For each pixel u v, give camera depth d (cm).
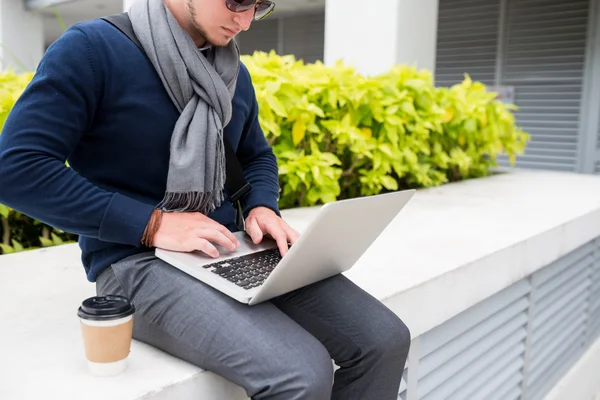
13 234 250
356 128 322
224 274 121
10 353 125
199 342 115
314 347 112
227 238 125
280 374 107
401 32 459
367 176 333
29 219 250
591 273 364
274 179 161
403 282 185
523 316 275
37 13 1038
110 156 125
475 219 289
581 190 392
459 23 693
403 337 129
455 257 217
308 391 105
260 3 135
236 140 148
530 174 480
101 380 113
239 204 155
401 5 455
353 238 129
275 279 112
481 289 221
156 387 111
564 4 615
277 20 928
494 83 673
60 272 189
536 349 295
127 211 119
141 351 127
